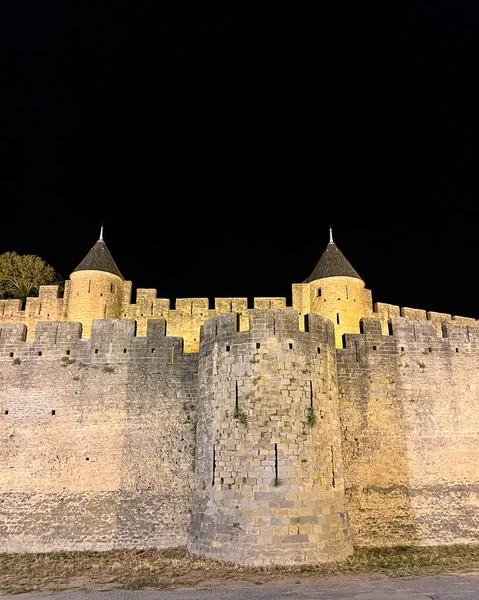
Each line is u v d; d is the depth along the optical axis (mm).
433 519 23531
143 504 22656
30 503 22688
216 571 17891
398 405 25328
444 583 16688
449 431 25359
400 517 23391
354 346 25797
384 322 35312
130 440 23688
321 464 20031
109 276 36094
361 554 20609
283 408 19953
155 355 24922
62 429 23875
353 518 23156
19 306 36719
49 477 23141
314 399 20703
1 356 24984
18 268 43969
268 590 15633
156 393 24375
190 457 23359
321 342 21906
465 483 24578
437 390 25953
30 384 24547
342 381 25156
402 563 19609
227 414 20375
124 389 24438
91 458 23422
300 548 18500
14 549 21859
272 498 18844
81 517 22422
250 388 20234
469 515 23844
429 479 24391
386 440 24672
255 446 19469
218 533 19234
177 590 15867
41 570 18953
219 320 22000
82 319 34750
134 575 17906
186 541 21938
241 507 18984
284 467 19219
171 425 23891
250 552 18406
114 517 22438
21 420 24000
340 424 24359
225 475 19672
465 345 27000
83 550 21828
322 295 35438
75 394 24375
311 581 16688
